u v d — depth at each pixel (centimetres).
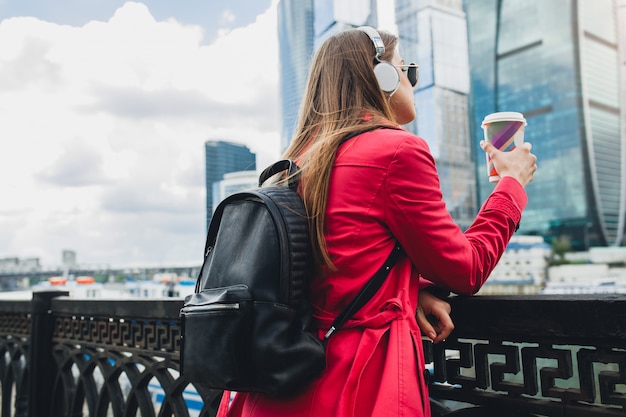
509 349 112
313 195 100
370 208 97
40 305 260
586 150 9494
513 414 112
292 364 89
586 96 9619
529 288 8519
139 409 197
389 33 123
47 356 260
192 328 95
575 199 9450
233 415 114
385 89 114
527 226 9794
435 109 9556
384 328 94
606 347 98
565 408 103
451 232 95
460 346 122
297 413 93
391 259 98
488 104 10281
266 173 114
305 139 117
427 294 110
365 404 90
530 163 117
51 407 255
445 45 9912
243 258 95
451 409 127
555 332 102
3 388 300
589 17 9862
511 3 10050
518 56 10144
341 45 117
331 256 98
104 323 223
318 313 100
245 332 90
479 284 102
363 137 103
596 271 8562
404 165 95
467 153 9681
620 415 95
